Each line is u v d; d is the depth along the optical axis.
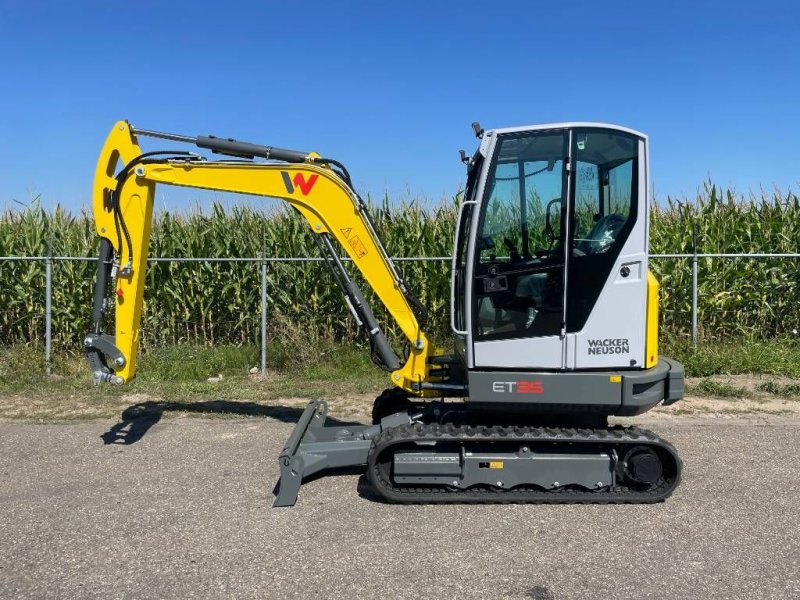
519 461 4.54
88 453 5.75
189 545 3.97
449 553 3.86
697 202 10.80
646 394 4.54
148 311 10.16
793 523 4.26
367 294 9.73
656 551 3.87
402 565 3.71
